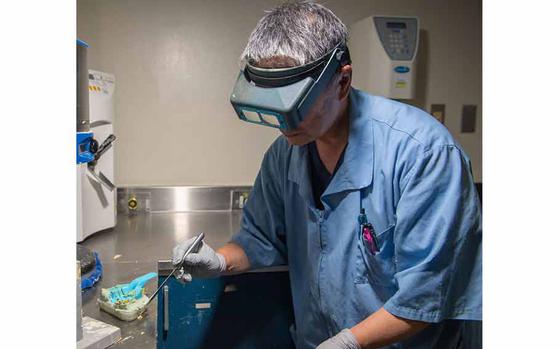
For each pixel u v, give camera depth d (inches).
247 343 65.3
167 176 85.4
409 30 79.0
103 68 80.4
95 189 68.7
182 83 83.0
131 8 79.7
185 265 49.9
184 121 84.2
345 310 47.3
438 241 40.4
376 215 43.9
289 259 55.0
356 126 44.8
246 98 38.0
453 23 89.0
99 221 70.1
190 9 81.3
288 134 40.1
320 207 48.9
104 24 79.3
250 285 64.6
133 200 82.7
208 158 86.0
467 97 91.7
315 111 38.9
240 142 86.4
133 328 41.9
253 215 57.2
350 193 45.3
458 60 90.3
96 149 48.1
